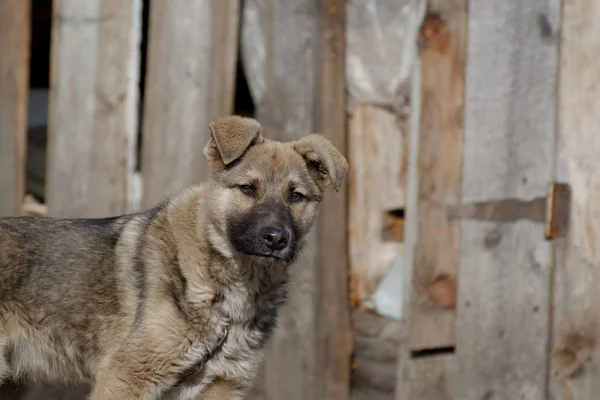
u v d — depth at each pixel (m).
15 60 8.86
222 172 6.68
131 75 8.55
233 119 6.66
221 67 8.36
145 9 10.48
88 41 8.61
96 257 6.66
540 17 7.81
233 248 6.55
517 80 7.89
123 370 6.34
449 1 8.10
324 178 7.02
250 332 6.77
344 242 8.50
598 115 7.77
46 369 6.79
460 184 8.12
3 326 6.55
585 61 7.79
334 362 8.43
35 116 10.98
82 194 8.63
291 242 6.53
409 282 8.21
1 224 6.65
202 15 8.37
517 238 7.93
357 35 8.71
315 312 8.38
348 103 8.79
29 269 6.59
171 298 6.43
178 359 6.47
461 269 8.12
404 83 8.72
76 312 6.64
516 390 7.96
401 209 8.83
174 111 8.43
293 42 8.38
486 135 7.99
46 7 11.25
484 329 8.05
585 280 7.86
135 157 8.68
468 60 8.05
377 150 8.79
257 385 8.45
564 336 7.87
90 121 8.61
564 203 7.80
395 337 8.50
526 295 7.91
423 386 8.23
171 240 6.58
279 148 6.83
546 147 7.80
